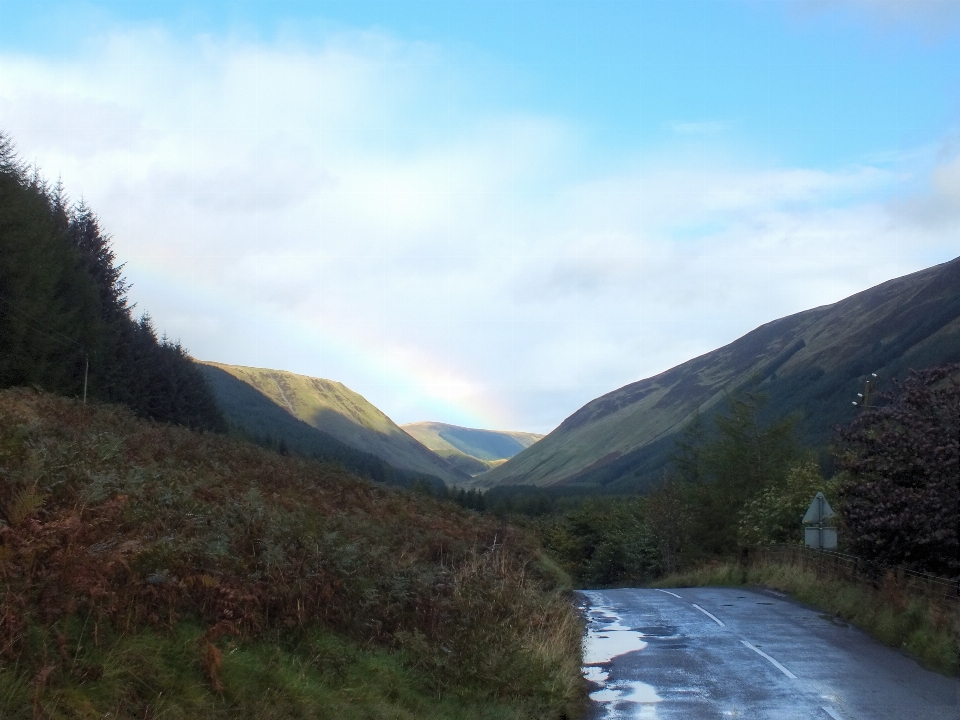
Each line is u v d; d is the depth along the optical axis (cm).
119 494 977
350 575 1001
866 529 1623
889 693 1027
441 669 912
